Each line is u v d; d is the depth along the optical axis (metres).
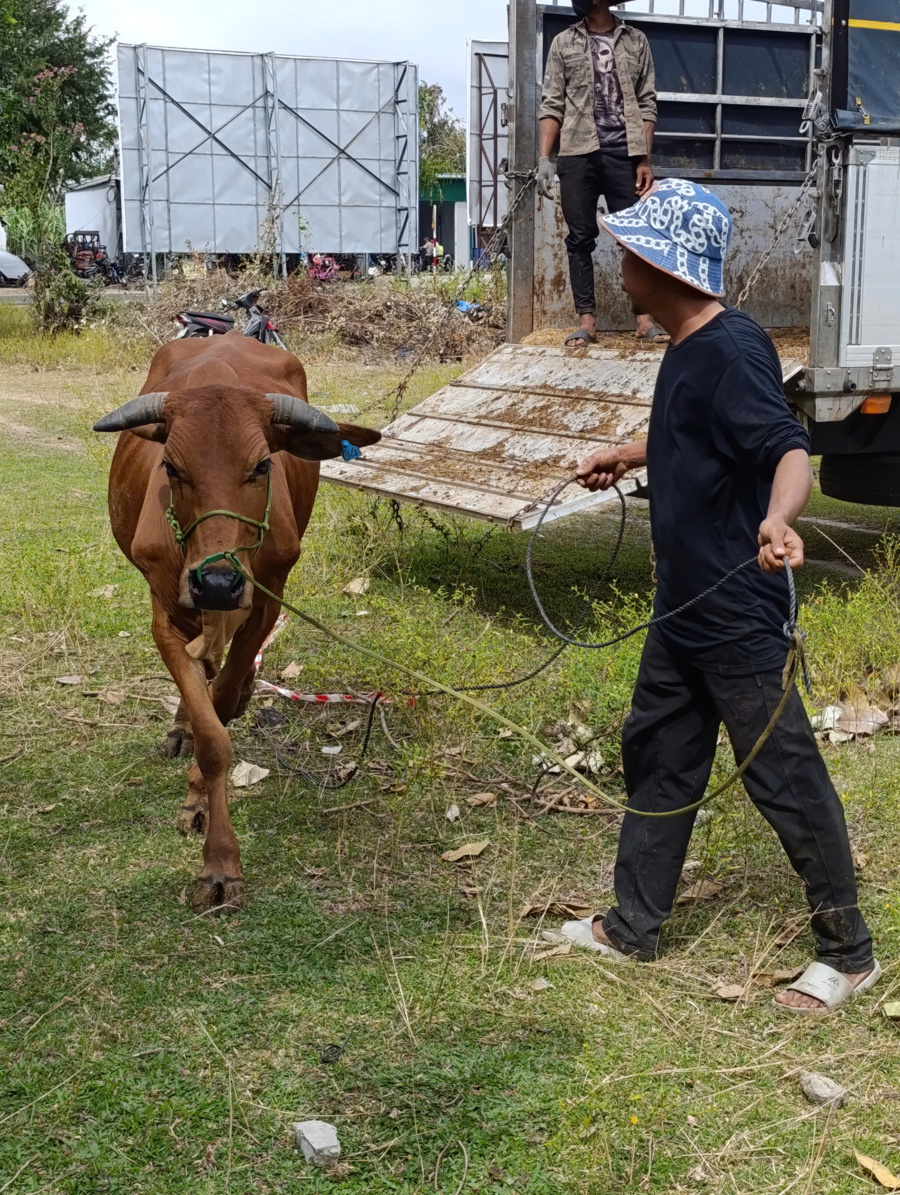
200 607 3.75
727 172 9.42
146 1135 2.95
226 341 5.16
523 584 7.63
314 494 5.21
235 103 23.22
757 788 3.45
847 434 7.23
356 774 4.99
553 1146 2.90
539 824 4.58
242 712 4.94
